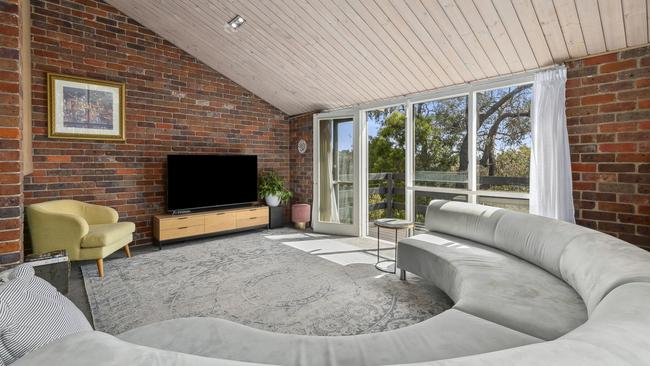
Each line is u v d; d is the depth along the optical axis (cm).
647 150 240
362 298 258
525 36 264
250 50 409
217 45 419
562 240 192
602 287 130
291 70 432
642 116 241
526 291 177
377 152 591
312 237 477
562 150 275
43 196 353
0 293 85
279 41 373
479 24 266
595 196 265
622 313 80
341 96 469
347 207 507
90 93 377
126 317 228
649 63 237
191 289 277
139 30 415
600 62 259
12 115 208
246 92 524
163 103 438
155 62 429
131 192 413
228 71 481
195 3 348
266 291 272
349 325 216
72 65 368
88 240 305
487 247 263
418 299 255
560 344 63
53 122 354
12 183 209
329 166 525
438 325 142
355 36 327
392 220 338
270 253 388
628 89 246
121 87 398
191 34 410
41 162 351
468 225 286
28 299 91
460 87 364
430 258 253
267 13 331
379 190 551
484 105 354
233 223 475
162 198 439
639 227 245
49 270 229
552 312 153
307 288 278
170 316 229
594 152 265
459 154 378
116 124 396
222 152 498
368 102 469
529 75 307
